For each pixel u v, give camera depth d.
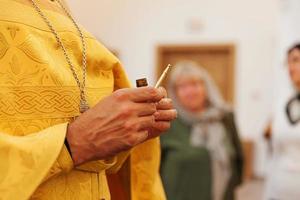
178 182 2.45
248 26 5.88
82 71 0.68
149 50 6.25
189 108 2.62
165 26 6.20
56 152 0.56
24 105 0.59
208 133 2.60
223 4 5.98
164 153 2.51
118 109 0.59
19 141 0.55
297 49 2.21
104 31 6.18
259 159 5.87
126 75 0.78
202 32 6.06
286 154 2.15
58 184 0.62
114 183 0.89
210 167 2.53
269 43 5.78
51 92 0.62
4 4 0.62
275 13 5.75
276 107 2.26
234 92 5.95
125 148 0.60
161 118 0.69
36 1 0.67
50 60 0.63
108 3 6.04
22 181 0.53
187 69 2.68
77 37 0.70
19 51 0.60
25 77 0.60
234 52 5.93
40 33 0.64
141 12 6.25
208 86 2.71
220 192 2.57
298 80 2.19
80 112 0.65
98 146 0.59
